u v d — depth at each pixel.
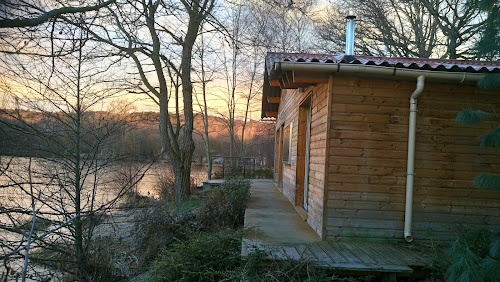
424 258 3.92
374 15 14.84
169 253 4.20
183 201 9.84
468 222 4.63
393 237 4.62
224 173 16.95
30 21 3.39
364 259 3.83
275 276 3.35
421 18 14.81
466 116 3.53
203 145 22.52
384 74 4.37
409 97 4.67
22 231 3.31
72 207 4.29
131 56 7.86
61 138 4.28
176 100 11.55
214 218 6.32
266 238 4.67
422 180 4.67
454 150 4.68
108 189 4.71
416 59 5.61
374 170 4.64
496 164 4.68
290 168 8.53
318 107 5.36
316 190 5.23
